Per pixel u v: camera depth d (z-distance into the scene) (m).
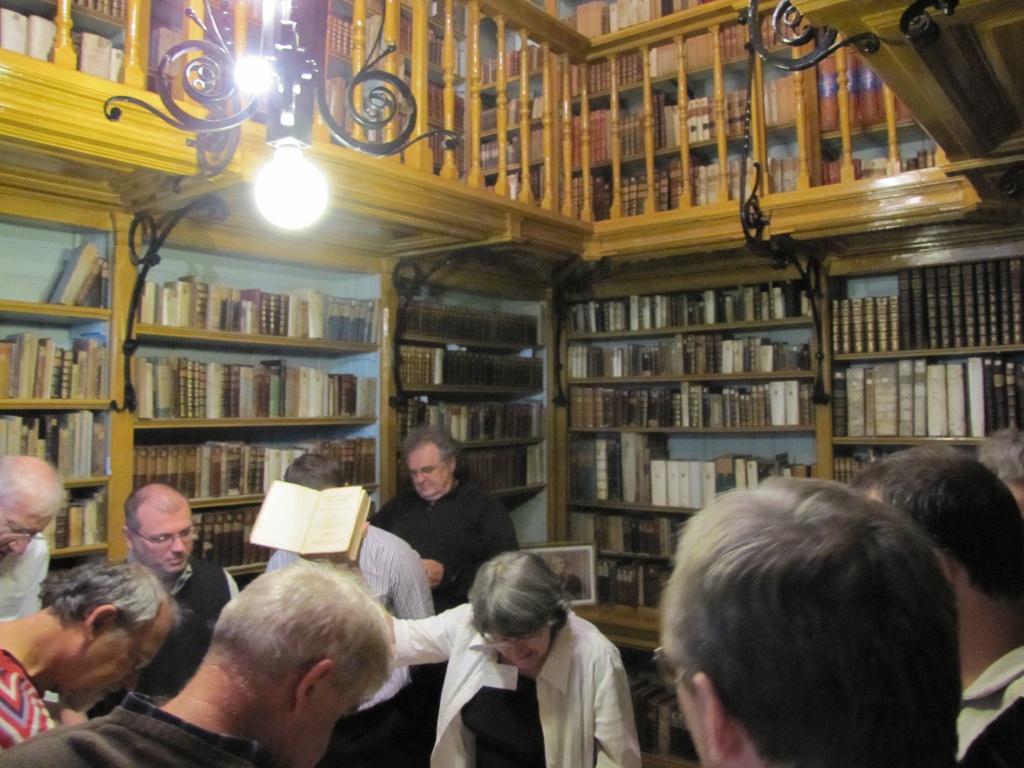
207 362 3.42
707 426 4.30
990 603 0.96
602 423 4.68
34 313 2.66
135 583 1.47
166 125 2.22
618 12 5.26
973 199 2.91
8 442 2.53
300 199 1.62
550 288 4.78
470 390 4.29
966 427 3.57
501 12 3.39
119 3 3.46
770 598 0.55
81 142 2.11
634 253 3.84
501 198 3.25
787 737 0.54
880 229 3.32
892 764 0.53
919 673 0.54
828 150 4.33
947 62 1.74
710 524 0.63
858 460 3.83
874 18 1.59
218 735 0.96
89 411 2.79
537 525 4.79
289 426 3.82
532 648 1.86
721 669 0.57
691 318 4.39
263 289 3.65
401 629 2.18
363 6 2.78
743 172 3.25
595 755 1.93
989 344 3.51
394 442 3.82
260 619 1.04
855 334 3.86
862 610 0.54
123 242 2.84
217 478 3.14
